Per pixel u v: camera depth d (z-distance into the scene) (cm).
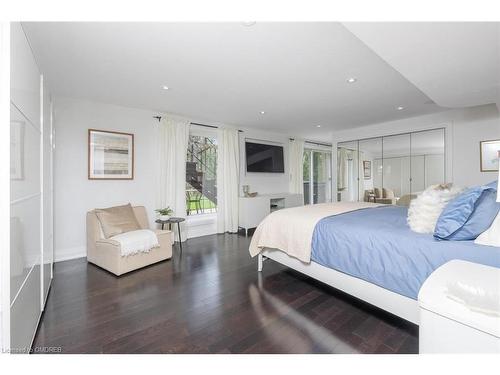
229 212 486
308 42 197
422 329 89
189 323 176
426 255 144
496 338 73
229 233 480
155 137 398
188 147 457
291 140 622
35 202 163
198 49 206
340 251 192
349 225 197
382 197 496
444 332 83
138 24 171
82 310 194
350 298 214
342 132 565
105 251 279
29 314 146
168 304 204
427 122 429
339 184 574
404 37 153
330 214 239
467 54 173
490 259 123
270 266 296
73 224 327
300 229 226
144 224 353
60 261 314
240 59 224
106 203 352
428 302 87
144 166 387
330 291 228
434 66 191
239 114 415
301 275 268
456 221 141
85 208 336
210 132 482
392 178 481
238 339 158
